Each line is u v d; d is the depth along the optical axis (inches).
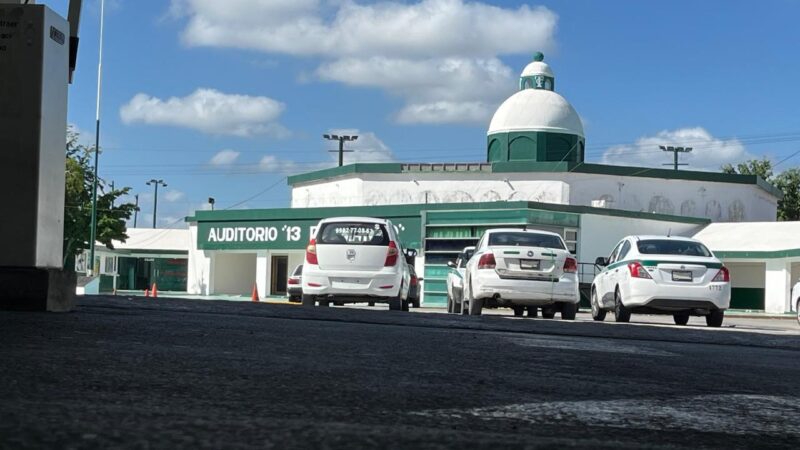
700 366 211.6
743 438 101.2
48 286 263.0
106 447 61.2
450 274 869.8
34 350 153.9
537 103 1958.7
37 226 261.6
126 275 2202.3
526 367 181.2
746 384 172.1
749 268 1642.5
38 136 261.3
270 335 226.8
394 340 237.6
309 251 641.0
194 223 1929.1
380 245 639.8
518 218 1472.7
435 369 165.3
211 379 128.6
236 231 1833.2
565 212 1510.8
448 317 401.4
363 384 134.0
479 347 230.5
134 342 181.5
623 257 662.5
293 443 66.5
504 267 618.2
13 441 61.5
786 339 355.3
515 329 351.6
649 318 900.6
